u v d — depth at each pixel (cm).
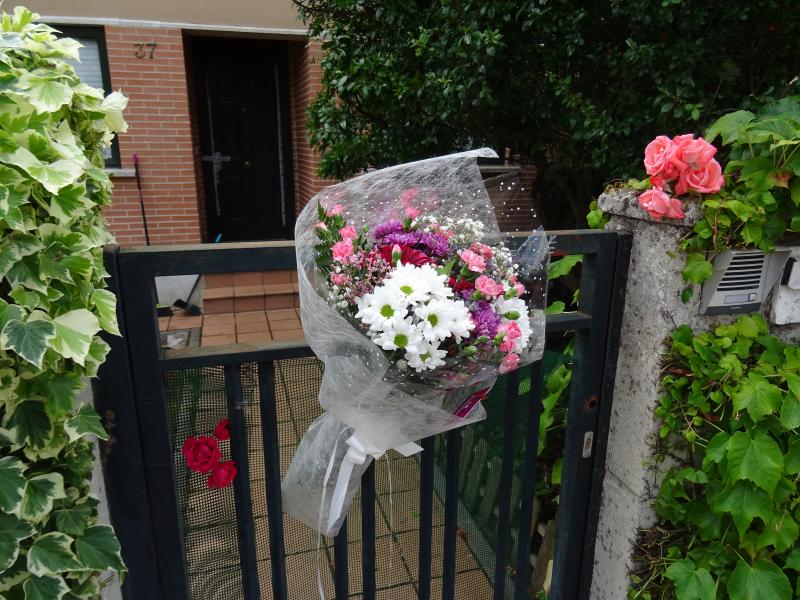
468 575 186
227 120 559
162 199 488
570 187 310
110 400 108
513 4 217
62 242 85
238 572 130
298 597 167
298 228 107
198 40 530
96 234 99
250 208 587
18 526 83
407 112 267
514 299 104
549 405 160
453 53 232
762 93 224
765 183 123
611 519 155
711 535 141
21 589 90
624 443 149
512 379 139
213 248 108
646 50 204
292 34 487
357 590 179
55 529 92
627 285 143
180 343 405
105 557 94
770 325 141
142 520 116
